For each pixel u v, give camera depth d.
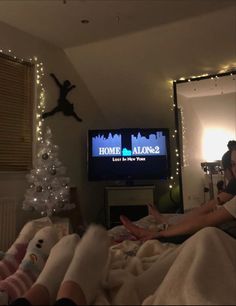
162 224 2.10
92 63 3.55
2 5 2.51
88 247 0.88
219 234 1.07
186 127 3.57
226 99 3.34
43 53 3.27
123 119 4.16
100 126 4.12
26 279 1.25
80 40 3.24
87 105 3.90
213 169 3.36
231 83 3.32
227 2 2.51
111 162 3.79
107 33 3.05
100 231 0.93
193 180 3.49
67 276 0.82
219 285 0.88
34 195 2.79
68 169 3.58
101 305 0.77
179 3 2.52
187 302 0.78
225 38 2.90
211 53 3.11
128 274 0.94
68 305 0.71
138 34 3.04
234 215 1.34
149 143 3.81
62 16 2.71
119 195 3.70
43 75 3.27
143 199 3.68
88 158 3.75
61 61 3.50
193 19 2.75
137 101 3.88
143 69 3.46
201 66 3.32
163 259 1.05
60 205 2.88
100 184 4.14
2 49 2.84
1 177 2.78
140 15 2.70
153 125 4.05
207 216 1.40
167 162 3.78
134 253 1.31
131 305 0.81
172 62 3.30
